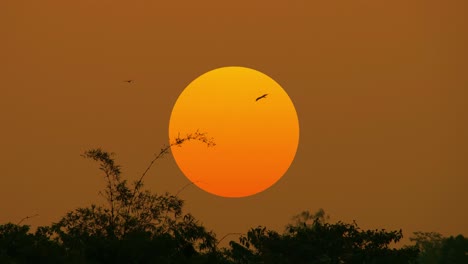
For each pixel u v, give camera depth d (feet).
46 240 536.83
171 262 537.24
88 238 540.52
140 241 531.91
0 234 529.86
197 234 556.51
